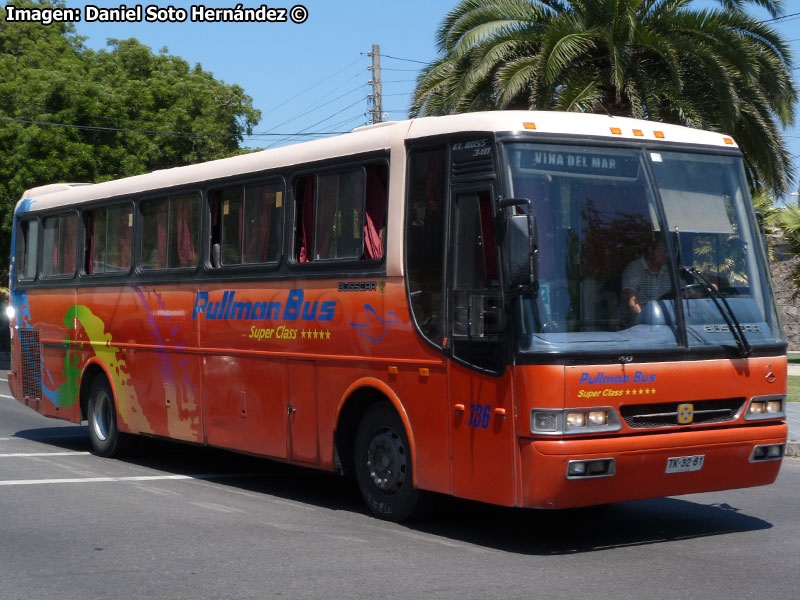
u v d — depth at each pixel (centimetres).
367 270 864
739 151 841
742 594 630
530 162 746
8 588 649
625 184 773
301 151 959
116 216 1248
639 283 757
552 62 1936
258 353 993
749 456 788
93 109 3262
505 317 725
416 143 828
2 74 3550
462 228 776
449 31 2159
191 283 1100
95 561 720
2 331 4038
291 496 999
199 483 1077
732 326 782
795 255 2850
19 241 1479
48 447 1364
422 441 805
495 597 621
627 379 727
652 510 919
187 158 3556
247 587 648
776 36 2084
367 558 725
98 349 1271
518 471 716
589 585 650
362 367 867
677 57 2036
